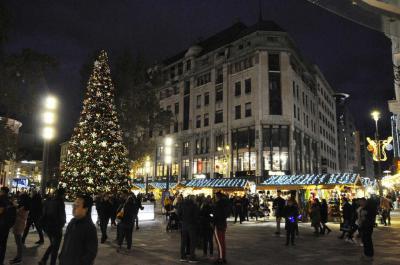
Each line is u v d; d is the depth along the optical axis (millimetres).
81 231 4930
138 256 11117
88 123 24281
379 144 25094
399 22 5062
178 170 59969
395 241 15797
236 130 51844
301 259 11125
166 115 34281
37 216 13055
